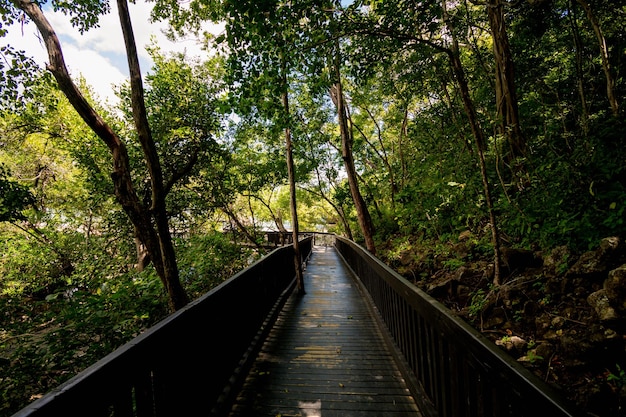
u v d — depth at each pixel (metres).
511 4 4.30
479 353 1.39
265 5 3.55
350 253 9.78
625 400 2.21
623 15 5.40
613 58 5.59
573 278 3.38
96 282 7.18
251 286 3.78
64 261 11.93
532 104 6.44
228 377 2.73
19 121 9.33
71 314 3.70
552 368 2.74
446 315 1.78
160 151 8.82
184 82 8.94
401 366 2.85
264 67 4.12
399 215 8.94
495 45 5.85
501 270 4.25
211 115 9.08
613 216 3.24
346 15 4.14
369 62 4.76
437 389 2.03
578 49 5.28
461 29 5.85
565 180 3.91
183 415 1.89
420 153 9.73
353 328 4.41
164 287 5.09
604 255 3.16
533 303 3.53
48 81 5.94
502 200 4.81
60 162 14.42
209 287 7.65
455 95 8.02
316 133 14.54
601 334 2.63
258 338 3.71
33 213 11.98
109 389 1.25
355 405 2.48
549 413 0.88
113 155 4.60
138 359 1.46
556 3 5.80
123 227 10.34
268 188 15.38
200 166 9.94
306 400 2.56
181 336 1.91
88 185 10.05
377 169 17.02
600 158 3.62
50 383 3.19
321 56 4.54
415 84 8.27
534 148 5.17
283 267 6.59
